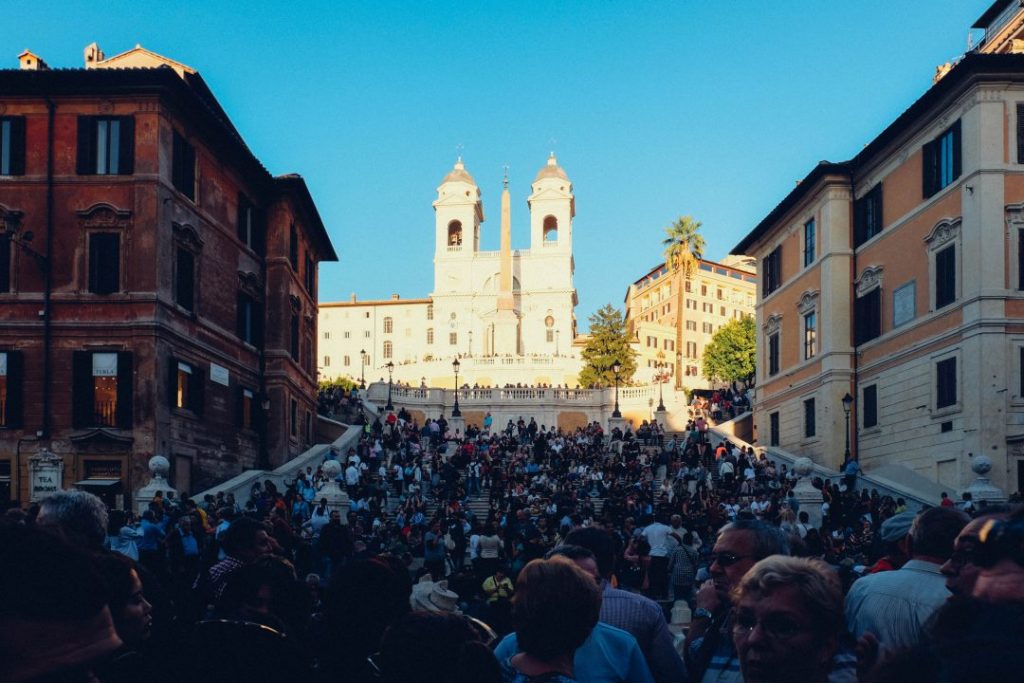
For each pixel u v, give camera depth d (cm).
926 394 3603
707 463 4650
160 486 2770
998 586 309
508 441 5228
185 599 770
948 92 3478
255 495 2931
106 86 3170
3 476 3086
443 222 12888
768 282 5128
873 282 4078
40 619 260
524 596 449
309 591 593
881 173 4050
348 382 11594
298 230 4638
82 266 3161
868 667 359
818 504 3159
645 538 1958
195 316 3453
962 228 3391
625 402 7319
